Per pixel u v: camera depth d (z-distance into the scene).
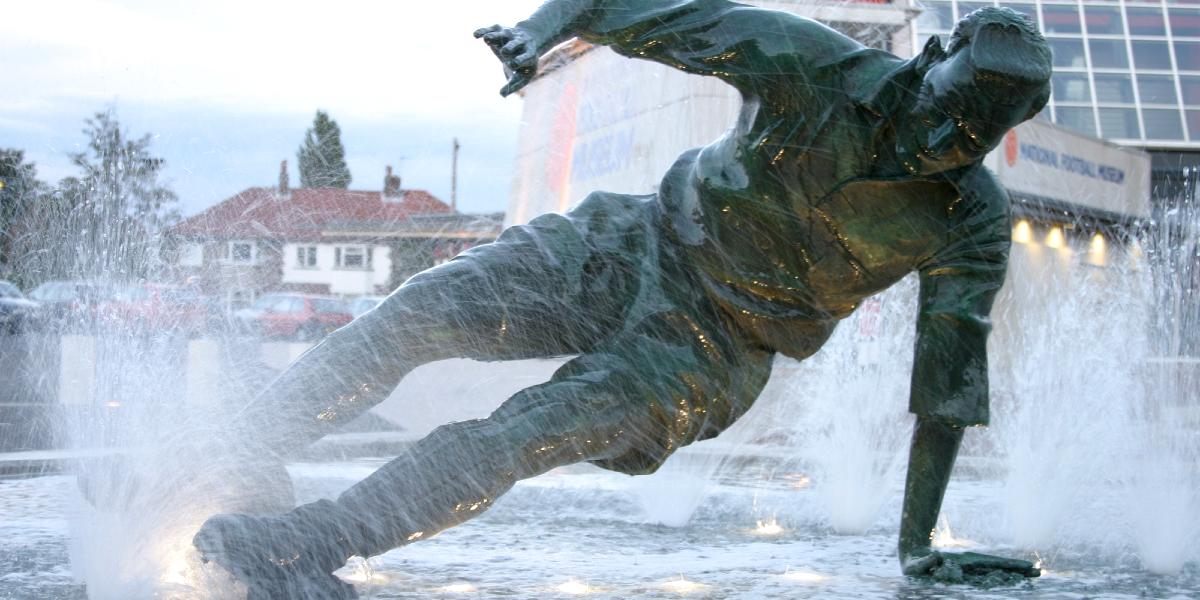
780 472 6.97
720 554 4.01
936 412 3.29
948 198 3.12
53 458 6.27
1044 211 12.78
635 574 3.49
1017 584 3.37
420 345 3.01
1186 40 19.89
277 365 7.20
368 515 2.66
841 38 3.08
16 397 10.84
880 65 3.02
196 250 5.75
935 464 3.39
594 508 5.25
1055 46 20.03
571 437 2.84
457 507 2.71
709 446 7.93
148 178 5.63
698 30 3.05
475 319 3.04
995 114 2.81
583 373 2.95
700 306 3.12
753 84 3.04
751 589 3.23
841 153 3.02
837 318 3.23
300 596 2.60
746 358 3.18
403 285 3.07
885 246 3.11
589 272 3.13
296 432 2.91
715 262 3.10
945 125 2.89
